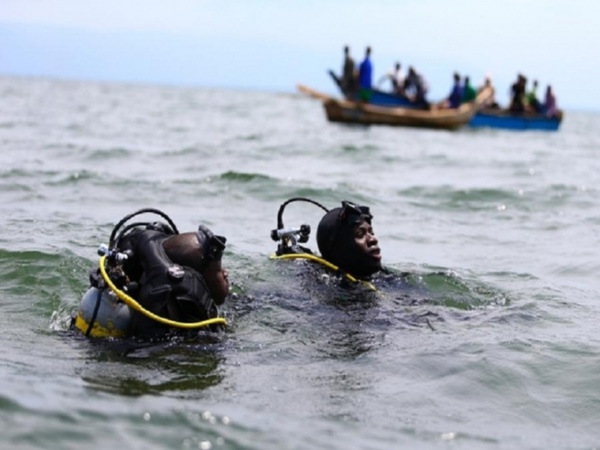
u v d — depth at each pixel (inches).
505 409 229.1
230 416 206.5
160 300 258.2
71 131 1098.7
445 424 216.2
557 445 208.4
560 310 328.8
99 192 582.6
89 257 378.6
